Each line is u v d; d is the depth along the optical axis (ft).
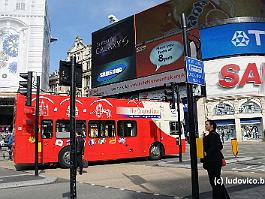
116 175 41.88
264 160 54.85
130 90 166.09
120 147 59.72
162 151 65.62
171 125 67.82
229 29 141.28
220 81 141.08
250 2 142.41
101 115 58.39
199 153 21.40
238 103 138.10
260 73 138.31
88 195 28.55
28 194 29.89
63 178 40.55
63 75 24.94
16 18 174.60
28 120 51.47
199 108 144.66
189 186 31.42
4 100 171.94
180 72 144.66
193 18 149.07
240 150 87.61
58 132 53.52
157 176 39.32
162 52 154.10
